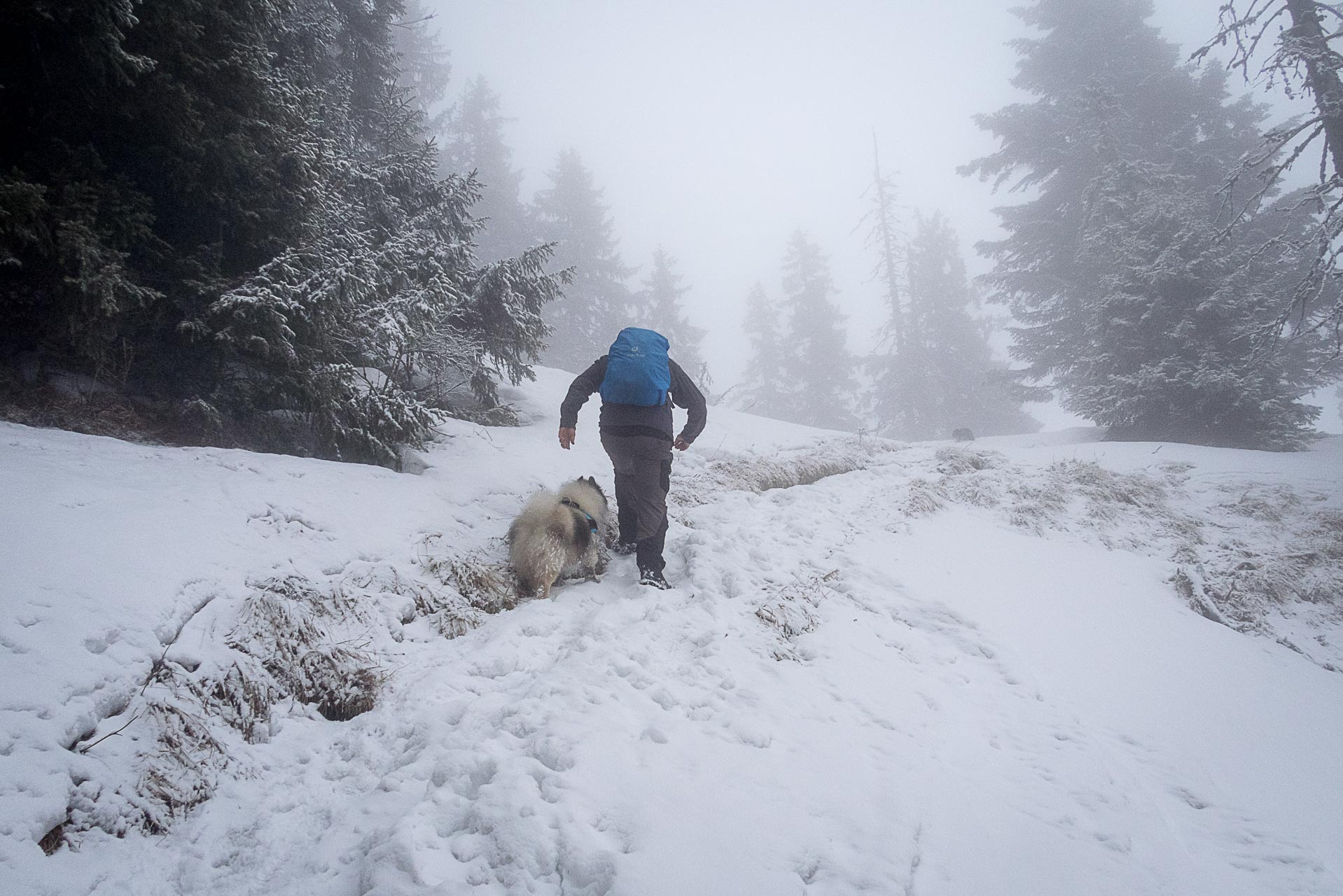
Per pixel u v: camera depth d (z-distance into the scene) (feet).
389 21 47.29
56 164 16.11
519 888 7.03
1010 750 11.72
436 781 8.82
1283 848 10.07
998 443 65.21
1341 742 14.51
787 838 8.07
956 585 18.85
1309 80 38.04
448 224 34.58
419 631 13.24
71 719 8.01
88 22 14.40
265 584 12.17
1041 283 88.17
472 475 21.31
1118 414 57.62
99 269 15.16
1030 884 8.10
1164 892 8.46
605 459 26.78
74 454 13.98
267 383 18.88
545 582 15.24
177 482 14.20
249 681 10.23
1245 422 53.98
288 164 19.93
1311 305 66.08
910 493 26.22
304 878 7.51
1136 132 82.38
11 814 6.68
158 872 7.42
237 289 17.42
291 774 9.42
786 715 11.18
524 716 10.13
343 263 18.97
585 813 8.03
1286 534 27.12
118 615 9.68
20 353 17.22
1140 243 58.59
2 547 9.80
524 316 30.63
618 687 11.29
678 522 21.40
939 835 8.77
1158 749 12.65
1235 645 18.80
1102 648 16.78
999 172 96.78
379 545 15.06
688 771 9.17
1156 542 25.94
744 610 15.05
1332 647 20.02
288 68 25.85
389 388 20.95
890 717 11.85
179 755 8.72
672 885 7.00
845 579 18.15
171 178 17.81
